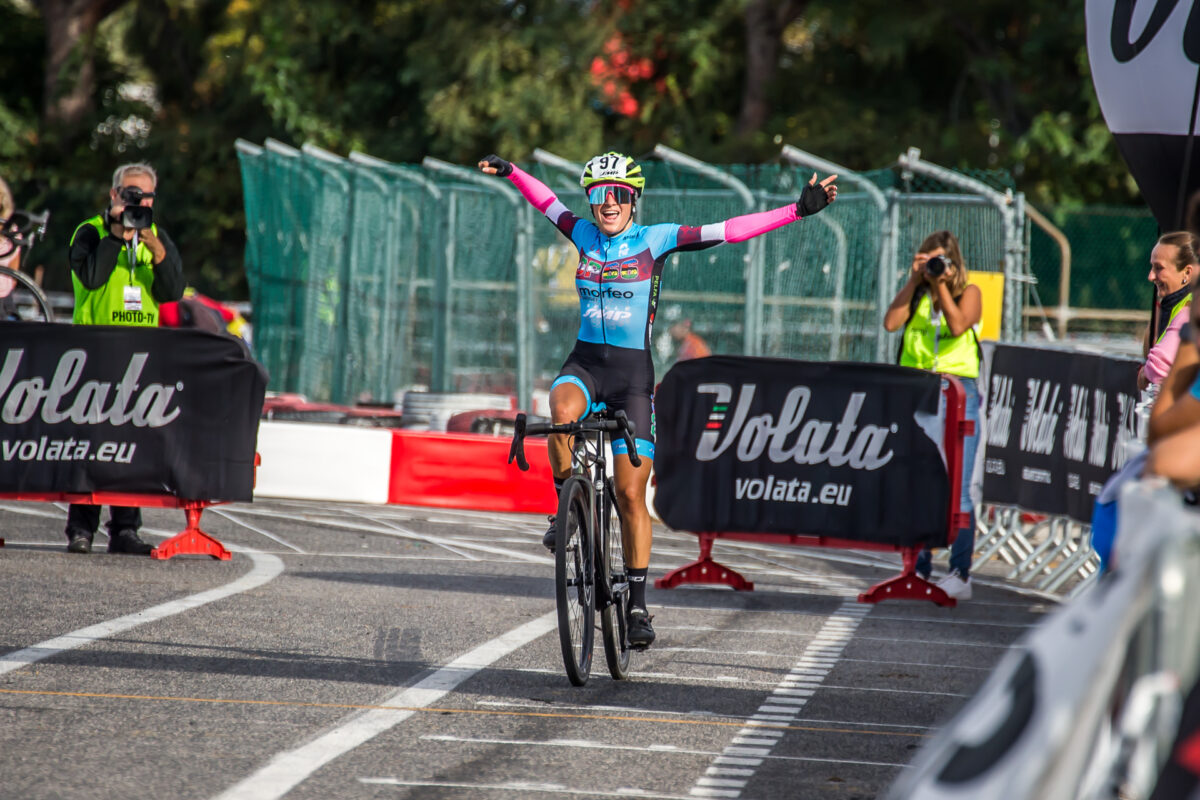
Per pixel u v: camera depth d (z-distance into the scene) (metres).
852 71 98.81
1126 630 6.90
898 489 25.12
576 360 19.12
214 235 103.38
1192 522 7.25
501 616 21.95
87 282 26.88
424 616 21.61
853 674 18.69
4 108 105.00
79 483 26.25
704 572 26.02
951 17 93.31
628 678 18.03
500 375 53.84
